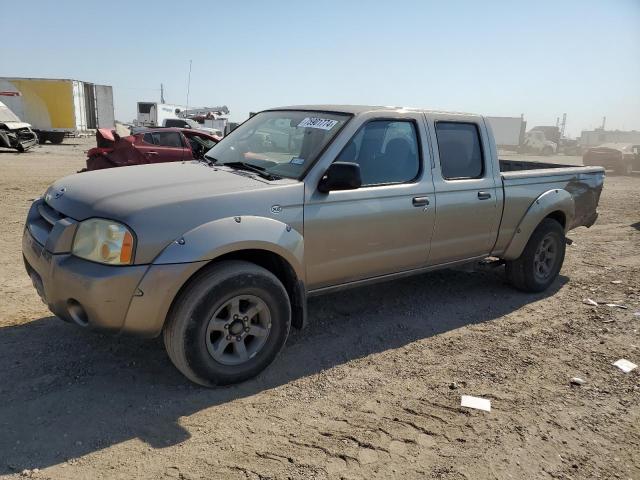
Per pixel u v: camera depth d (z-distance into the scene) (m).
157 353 3.91
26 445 2.80
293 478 2.65
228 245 3.28
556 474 2.80
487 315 5.07
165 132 12.51
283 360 3.95
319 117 4.29
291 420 3.17
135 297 3.09
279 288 3.59
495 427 3.18
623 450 3.03
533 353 4.25
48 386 3.39
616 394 3.65
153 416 3.14
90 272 3.08
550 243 5.77
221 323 3.40
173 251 3.14
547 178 5.62
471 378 3.79
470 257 5.07
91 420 3.06
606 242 8.57
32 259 3.52
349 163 3.62
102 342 4.03
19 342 3.97
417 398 3.48
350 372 3.81
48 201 3.76
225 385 3.50
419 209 4.39
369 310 5.04
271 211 3.55
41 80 29.30
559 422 3.27
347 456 2.85
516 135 43.47
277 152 4.21
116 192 3.41
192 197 3.32
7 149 25.36
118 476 2.61
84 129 31.69
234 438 2.97
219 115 40.59
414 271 4.65
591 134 56.16
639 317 5.09
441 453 2.92
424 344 4.35
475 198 4.83
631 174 23.77
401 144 4.40
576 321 4.97
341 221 3.90
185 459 2.77
